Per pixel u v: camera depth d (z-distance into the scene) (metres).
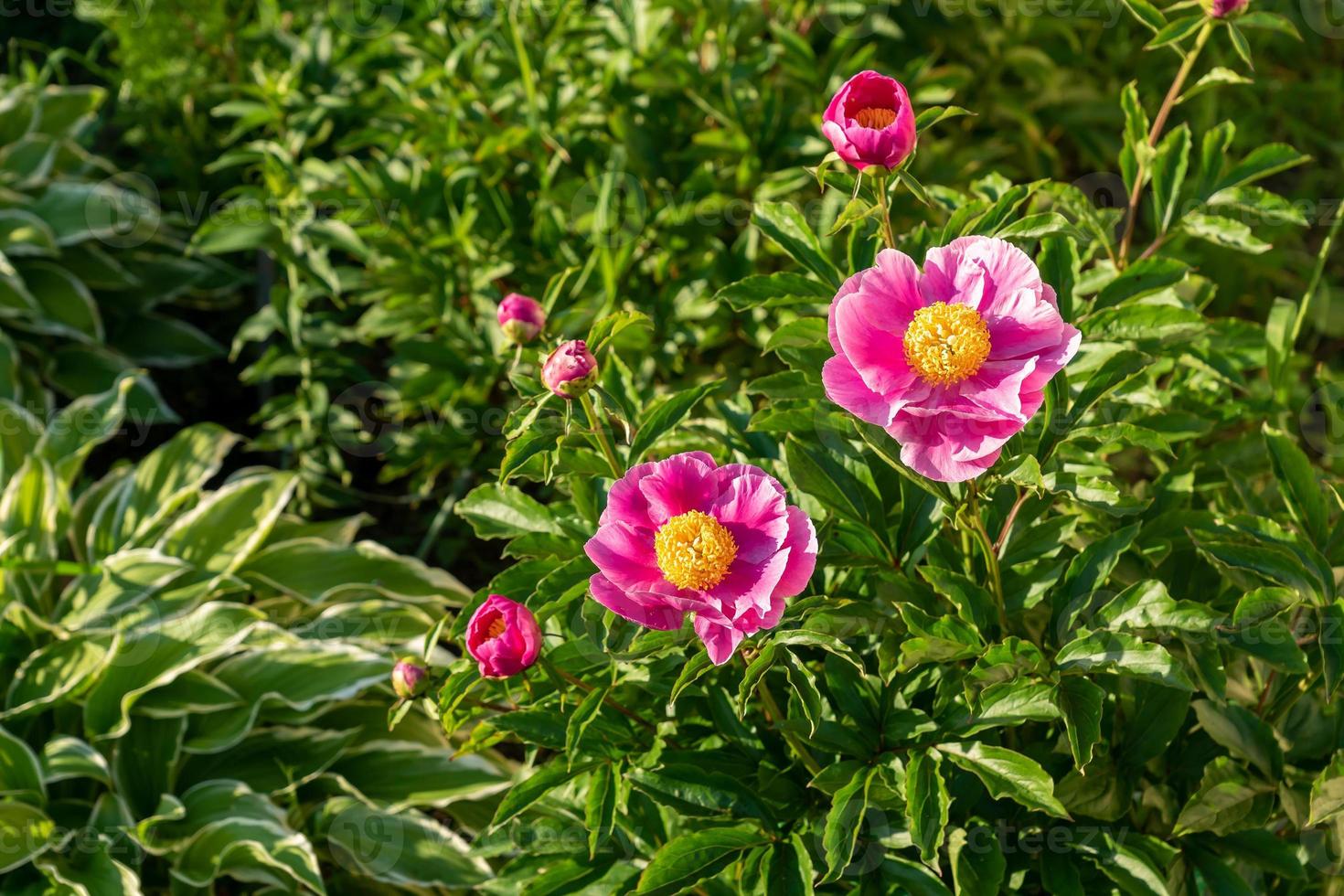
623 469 0.93
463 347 1.50
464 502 1.04
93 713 1.32
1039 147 1.90
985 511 0.95
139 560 1.41
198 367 2.16
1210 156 1.04
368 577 1.53
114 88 2.30
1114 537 0.91
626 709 0.99
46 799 1.29
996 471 0.83
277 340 2.01
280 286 1.64
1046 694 0.87
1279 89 2.06
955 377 0.77
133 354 2.07
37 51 2.48
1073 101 1.89
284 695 1.36
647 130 1.48
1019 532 0.95
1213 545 0.96
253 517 1.52
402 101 1.57
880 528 0.94
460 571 1.75
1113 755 0.98
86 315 2.00
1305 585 0.94
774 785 0.95
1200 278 1.25
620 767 0.94
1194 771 1.02
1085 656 0.87
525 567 0.98
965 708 0.90
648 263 1.49
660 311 1.43
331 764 1.35
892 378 0.79
